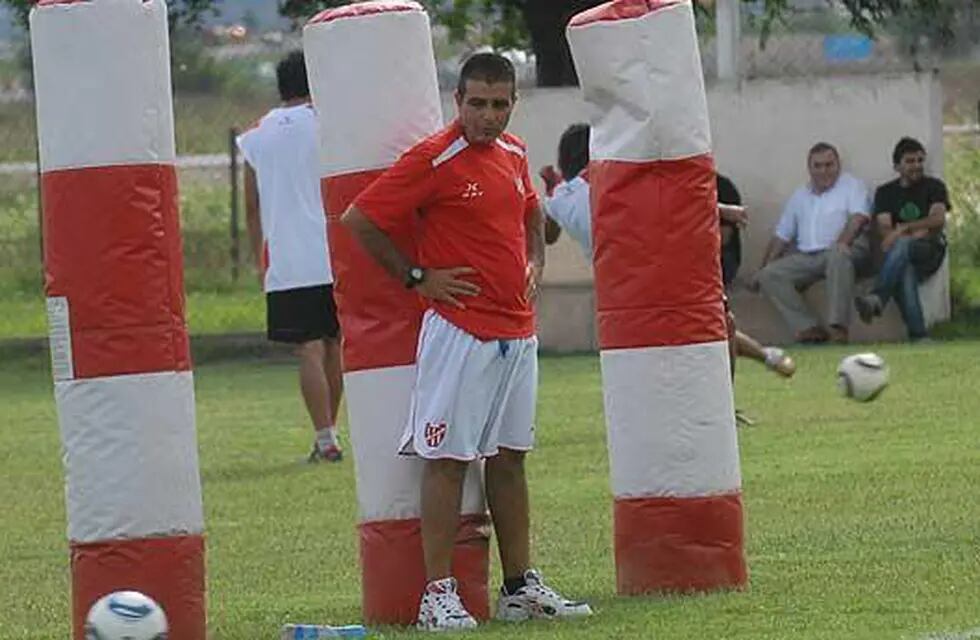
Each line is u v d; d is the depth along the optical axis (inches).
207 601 1072.2
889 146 2554.1
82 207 923.4
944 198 2485.2
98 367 930.7
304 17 2834.6
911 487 1422.2
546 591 1020.5
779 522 1306.6
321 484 1600.6
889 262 2466.8
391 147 999.0
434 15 2819.9
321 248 1689.2
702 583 1053.8
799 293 2488.9
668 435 1043.9
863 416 1813.5
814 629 953.5
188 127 4200.3
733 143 2573.8
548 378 2230.6
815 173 2488.9
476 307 987.3
